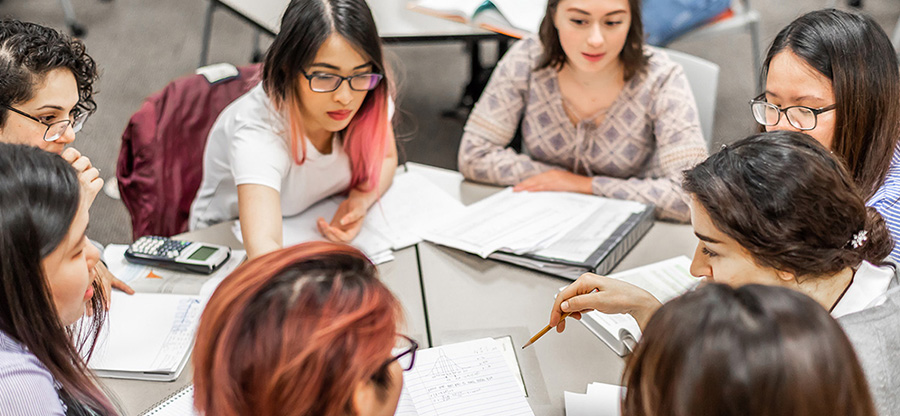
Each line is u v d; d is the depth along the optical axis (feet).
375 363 2.04
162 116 5.84
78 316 3.05
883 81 4.00
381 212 5.40
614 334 4.13
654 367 2.14
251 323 1.99
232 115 5.27
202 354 2.07
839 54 3.97
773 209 2.92
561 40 5.59
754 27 9.77
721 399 1.99
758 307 2.06
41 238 2.57
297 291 2.04
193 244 4.91
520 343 4.21
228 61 12.16
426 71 12.12
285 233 5.17
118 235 8.86
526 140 6.33
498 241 4.92
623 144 6.05
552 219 5.17
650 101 5.86
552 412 3.75
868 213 3.34
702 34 8.94
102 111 10.89
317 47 4.45
